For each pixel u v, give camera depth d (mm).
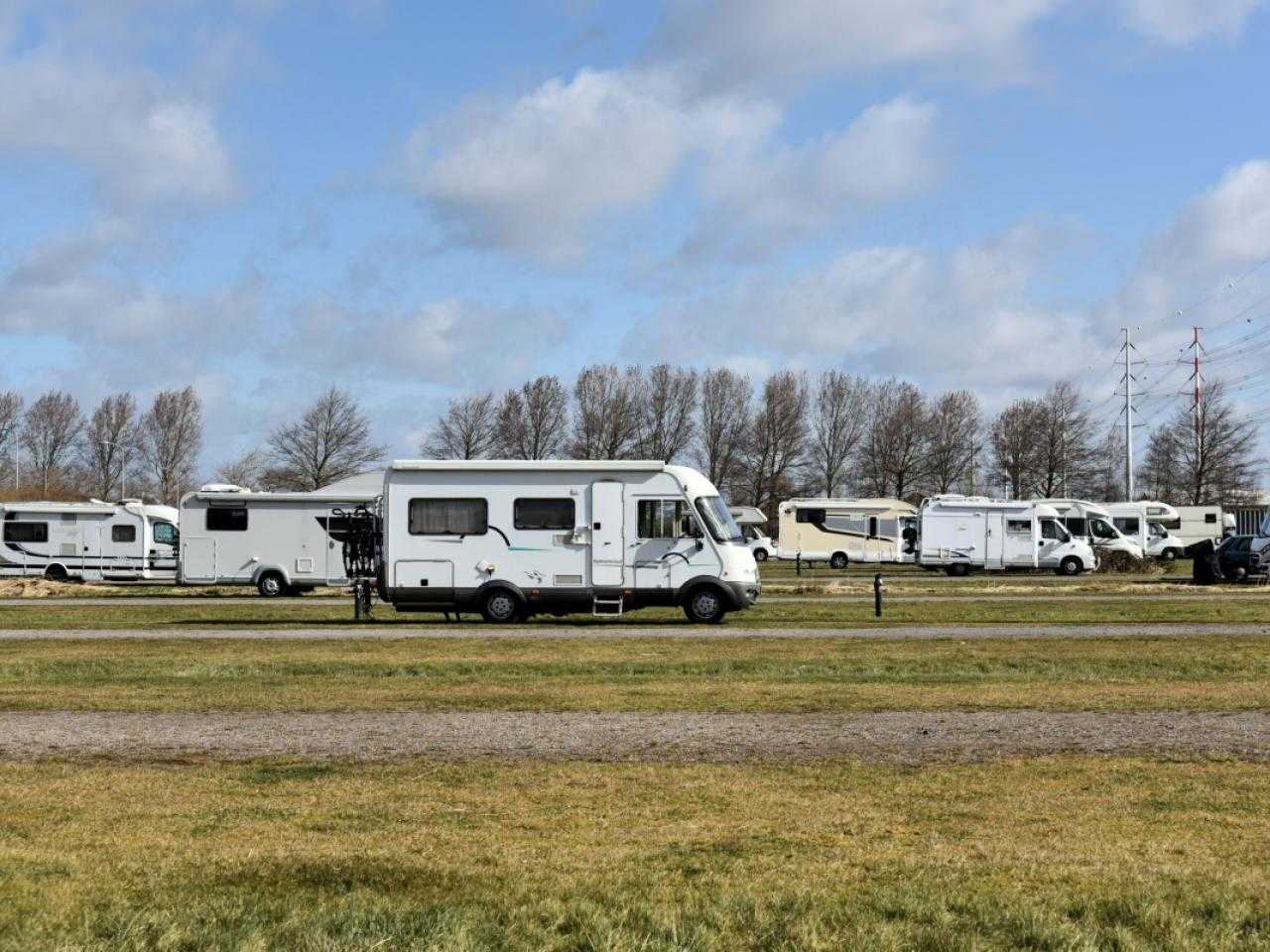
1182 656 19859
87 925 6590
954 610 31656
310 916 6672
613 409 89188
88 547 47469
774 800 9844
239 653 21609
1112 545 58469
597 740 12656
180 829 8992
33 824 9141
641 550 28156
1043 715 14180
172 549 47906
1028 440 89750
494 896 7117
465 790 10258
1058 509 57906
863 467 92938
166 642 23891
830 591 40438
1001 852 8242
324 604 36344
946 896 7062
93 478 97375
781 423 90500
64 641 24188
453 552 28281
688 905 6922
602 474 28281
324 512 40938
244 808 9641
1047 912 6699
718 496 28922
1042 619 28578
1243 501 89562
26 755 12031
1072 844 8461
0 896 7125
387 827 9031
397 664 19281
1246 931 6508
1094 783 10438
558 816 9344
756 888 7316
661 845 8477
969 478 93250
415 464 28375
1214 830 8867
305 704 15320
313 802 9844
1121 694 15859
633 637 24516
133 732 13312
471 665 19094
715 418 91125
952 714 14281
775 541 89125
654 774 10906
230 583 40875
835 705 14984
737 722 13750
